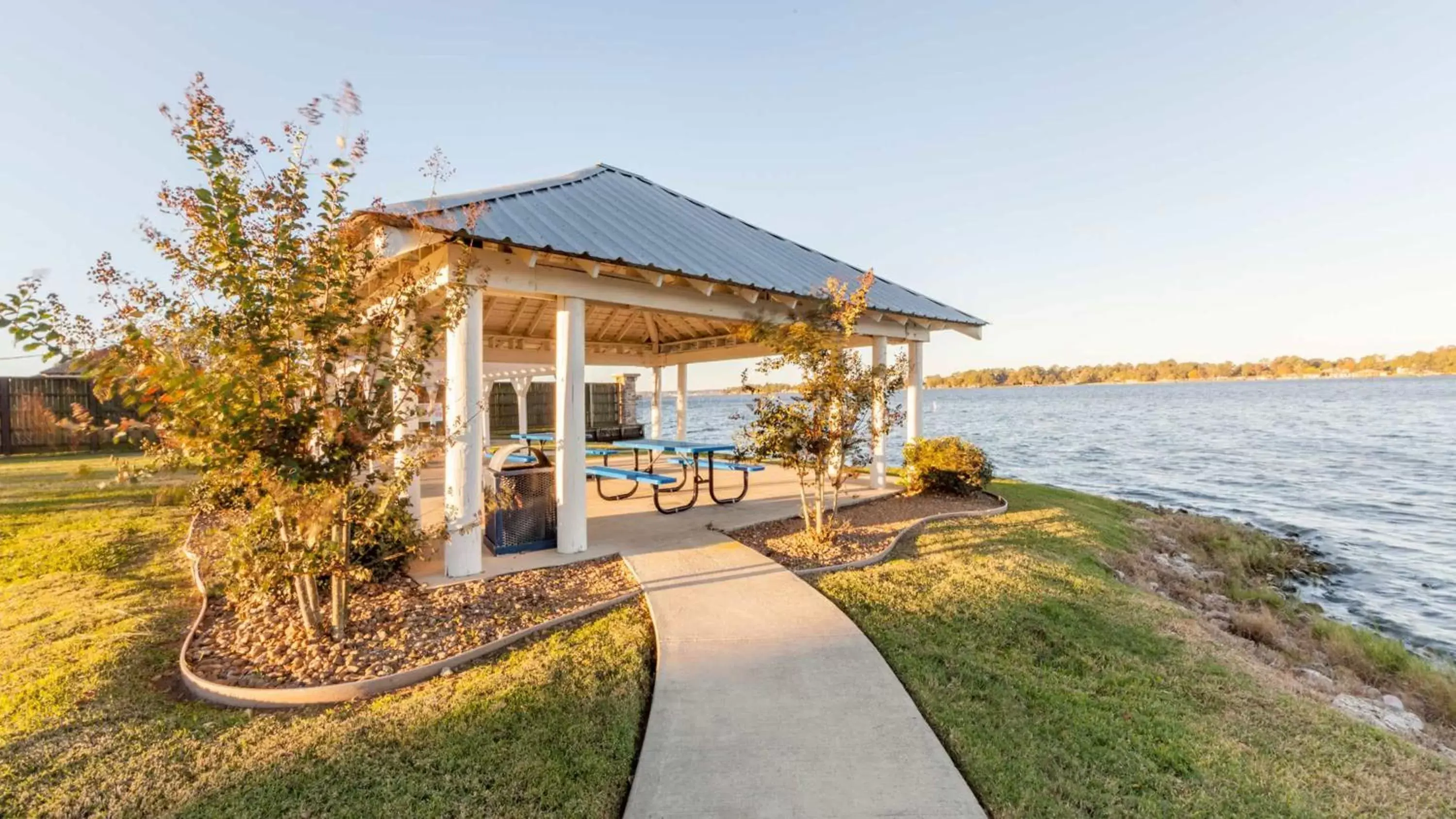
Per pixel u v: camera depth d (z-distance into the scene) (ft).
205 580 16.81
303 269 10.96
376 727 9.85
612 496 29.55
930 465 30.45
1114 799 8.86
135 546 20.85
